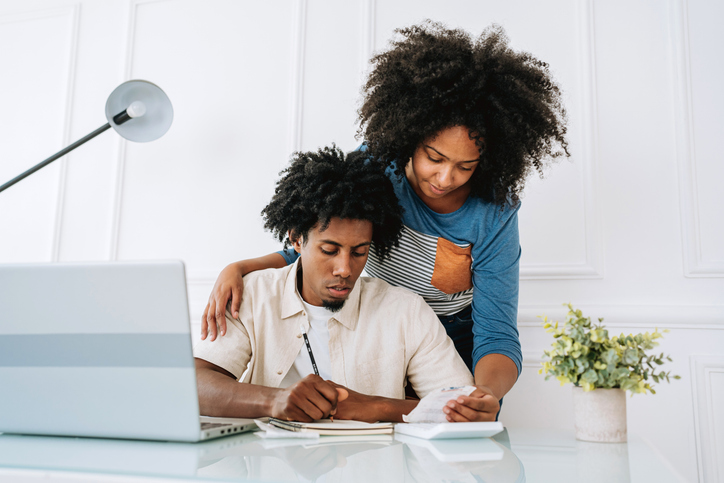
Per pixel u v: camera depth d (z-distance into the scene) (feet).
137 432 2.13
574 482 1.58
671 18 5.90
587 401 2.47
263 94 7.07
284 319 3.76
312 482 1.46
